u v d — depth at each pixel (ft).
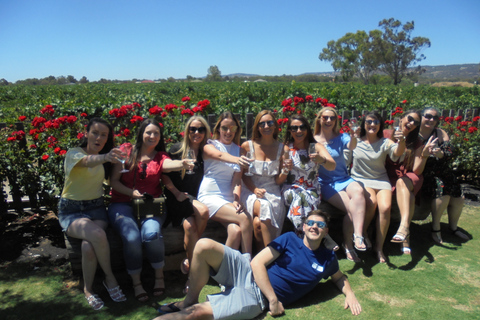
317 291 9.46
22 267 10.36
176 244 10.28
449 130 18.81
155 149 10.61
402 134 10.84
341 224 11.80
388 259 11.16
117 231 9.27
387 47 214.48
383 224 10.98
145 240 9.01
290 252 8.73
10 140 12.18
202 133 10.50
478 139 17.85
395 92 68.03
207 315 7.73
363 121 11.94
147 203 9.34
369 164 11.83
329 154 10.82
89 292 8.82
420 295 9.23
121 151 8.43
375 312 8.54
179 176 10.70
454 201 12.50
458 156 17.62
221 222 10.20
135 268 9.00
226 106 31.19
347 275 10.26
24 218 13.38
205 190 10.59
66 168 9.04
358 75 244.42
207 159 10.73
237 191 10.34
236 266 8.28
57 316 8.29
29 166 12.64
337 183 11.46
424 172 12.41
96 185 9.43
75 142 12.84
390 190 11.46
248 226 9.84
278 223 10.38
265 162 10.51
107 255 8.77
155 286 9.32
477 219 14.15
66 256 11.01
